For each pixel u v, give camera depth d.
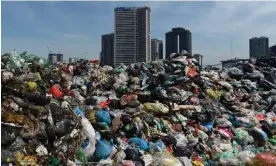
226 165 8.04
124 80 12.09
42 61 10.23
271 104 13.16
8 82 6.94
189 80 12.71
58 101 7.82
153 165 7.07
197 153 8.59
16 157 5.64
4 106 6.14
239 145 9.65
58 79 10.70
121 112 8.97
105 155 6.95
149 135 8.37
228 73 16.27
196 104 11.09
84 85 11.65
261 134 9.93
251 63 17.78
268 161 7.68
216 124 10.37
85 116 7.93
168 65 14.27
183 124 9.53
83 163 6.43
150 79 12.00
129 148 7.22
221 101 12.55
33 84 7.46
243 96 13.59
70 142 6.48
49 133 6.33
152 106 9.63
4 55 8.96
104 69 13.18
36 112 6.45
